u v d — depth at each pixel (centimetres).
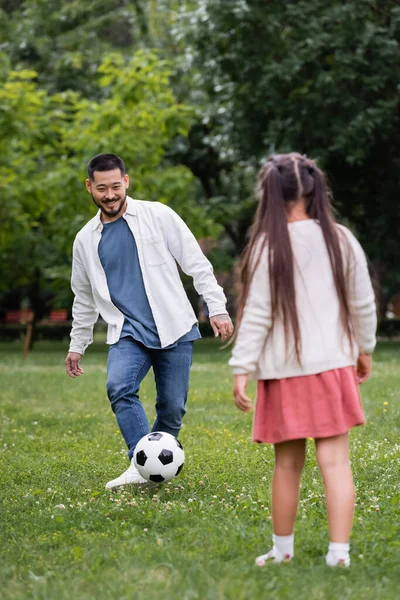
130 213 819
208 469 895
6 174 3250
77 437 1210
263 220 548
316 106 2967
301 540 593
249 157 3288
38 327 5081
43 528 665
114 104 2989
